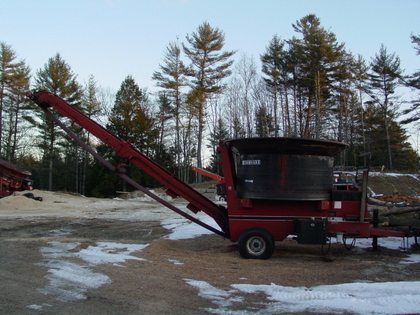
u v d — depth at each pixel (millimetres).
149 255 10984
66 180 61938
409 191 37594
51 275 8648
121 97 55312
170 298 7195
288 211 11227
